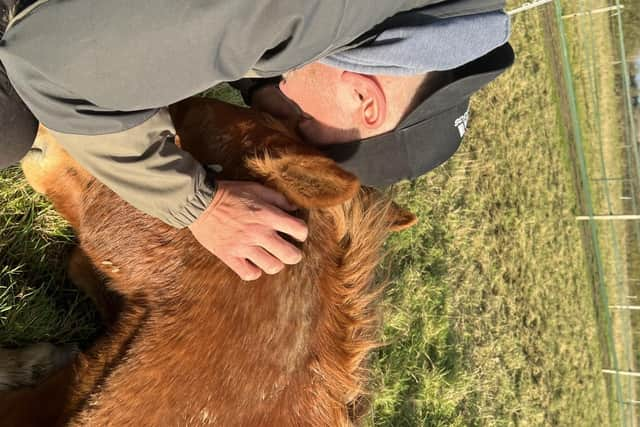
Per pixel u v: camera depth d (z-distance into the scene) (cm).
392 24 66
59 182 94
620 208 338
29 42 52
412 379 174
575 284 288
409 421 170
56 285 106
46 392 88
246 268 73
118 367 84
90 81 53
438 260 200
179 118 89
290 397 84
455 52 69
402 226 94
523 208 261
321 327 86
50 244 105
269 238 71
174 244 87
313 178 76
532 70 291
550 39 308
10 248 101
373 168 81
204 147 85
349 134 80
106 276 92
